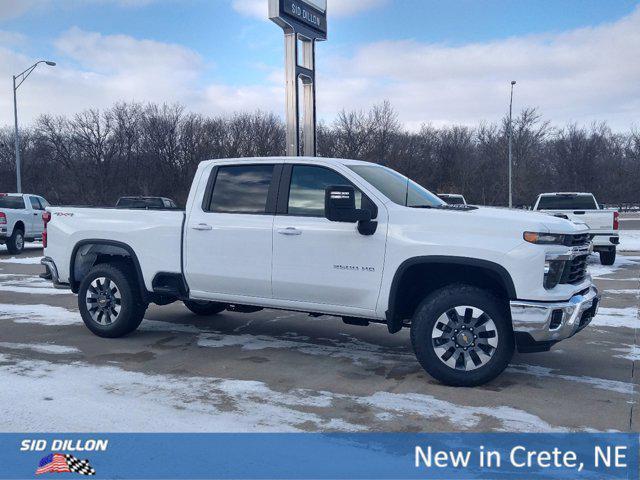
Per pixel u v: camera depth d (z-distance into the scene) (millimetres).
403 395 5246
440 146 57312
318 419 4680
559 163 62906
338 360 6395
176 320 8516
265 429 4477
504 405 5012
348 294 5902
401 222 5676
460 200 15992
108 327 7203
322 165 6168
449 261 5426
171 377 5719
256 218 6348
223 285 6562
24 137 62594
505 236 5297
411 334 5598
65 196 59500
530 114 53375
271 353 6672
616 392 5367
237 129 61906
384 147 55344
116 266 7254
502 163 52750
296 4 16547
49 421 4598
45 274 7770
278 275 6203
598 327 8172
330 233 5930
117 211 7199
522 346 5266
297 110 16750
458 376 5410
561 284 5375
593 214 15953
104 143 59594
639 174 63344
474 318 5383
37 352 6617
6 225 19344
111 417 4676
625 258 18469
